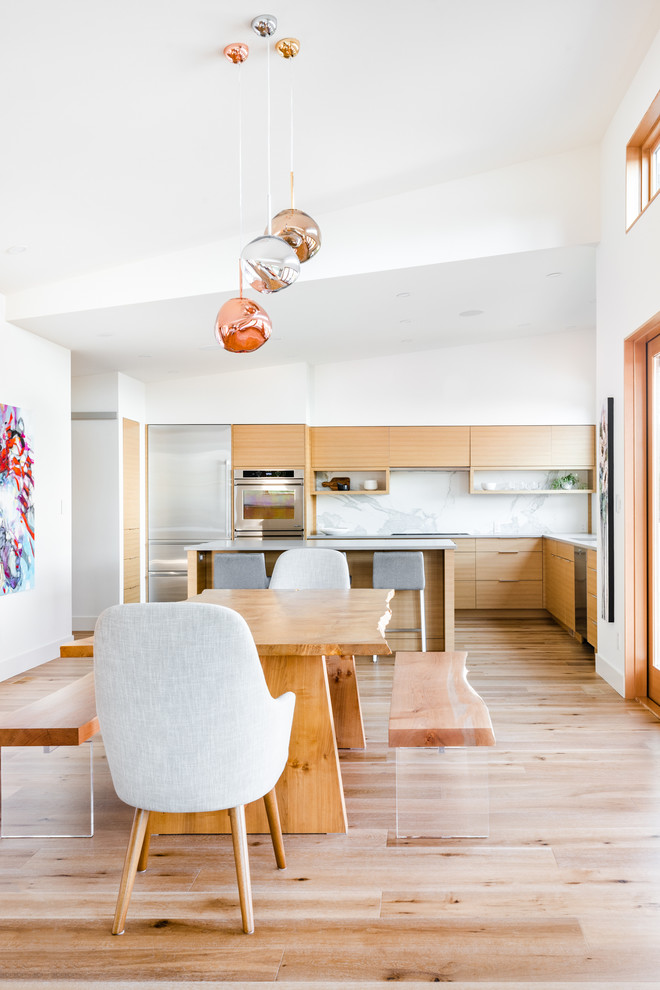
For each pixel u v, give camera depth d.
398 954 1.84
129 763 1.90
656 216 3.56
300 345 6.69
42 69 2.63
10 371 4.94
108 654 1.86
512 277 5.06
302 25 2.64
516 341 7.80
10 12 2.32
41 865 2.36
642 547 4.17
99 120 3.02
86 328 5.17
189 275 4.61
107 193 3.65
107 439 6.91
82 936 1.94
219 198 3.95
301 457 7.50
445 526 8.05
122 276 4.70
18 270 4.47
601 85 3.74
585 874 2.23
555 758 3.21
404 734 2.27
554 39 3.12
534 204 4.55
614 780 2.96
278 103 3.13
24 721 2.37
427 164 4.16
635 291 3.90
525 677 4.71
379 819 2.66
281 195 4.10
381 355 7.75
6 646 4.79
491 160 4.35
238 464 7.54
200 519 7.54
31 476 5.09
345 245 4.62
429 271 4.69
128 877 1.96
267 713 1.95
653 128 3.72
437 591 5.53
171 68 2.76
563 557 6.40
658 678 3.99
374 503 8.09
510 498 8.02
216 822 2.59
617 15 3.06
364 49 2.87
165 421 7.61
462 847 2.42
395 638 5.51
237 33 2.62
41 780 3.06
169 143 3.29
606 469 4.46
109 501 6.88
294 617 2.69
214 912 2.05
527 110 3.76
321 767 2.55
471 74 3.23
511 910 2.03
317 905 2.07
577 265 4.93
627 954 1.83
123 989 1.72
